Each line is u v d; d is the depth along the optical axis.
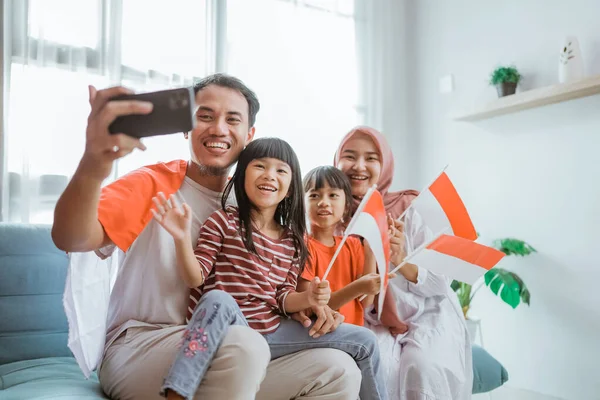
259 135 2.41
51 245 1.39
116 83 2.00
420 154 2.83
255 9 2.42
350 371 1.00
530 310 2.22
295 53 2.52
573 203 2.08
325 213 1.31
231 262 1.07
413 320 1.45
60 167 1.89
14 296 1.30
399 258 1.35
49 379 1.09
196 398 0.83
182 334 0.95
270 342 1.05
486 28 2.48
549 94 2.07
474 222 2.50
